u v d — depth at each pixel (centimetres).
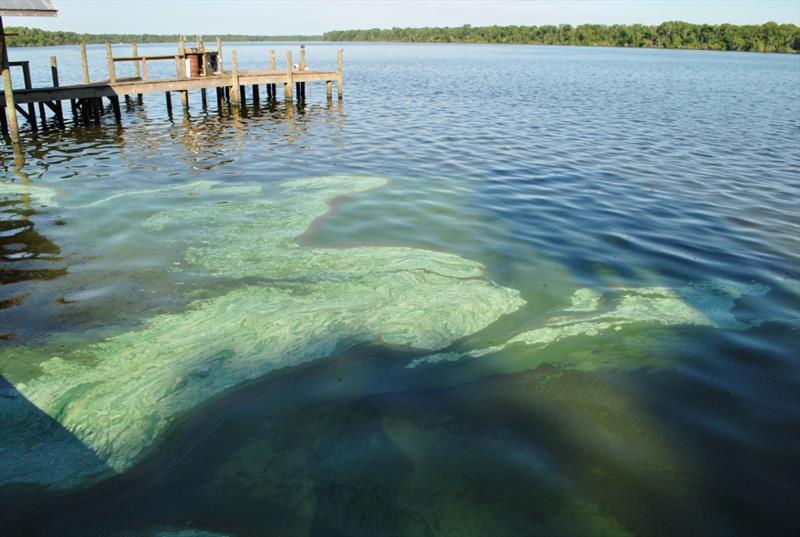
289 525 377
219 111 2327
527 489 407
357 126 1970
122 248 828
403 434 463
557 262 801
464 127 1966
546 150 1577
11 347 571
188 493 404
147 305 660
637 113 2417
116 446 448
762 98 3167
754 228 950
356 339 602
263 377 535
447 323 636
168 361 555
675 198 1120
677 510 390
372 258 804
